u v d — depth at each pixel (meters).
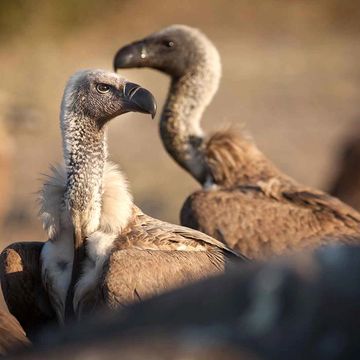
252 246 11.51
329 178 20.78
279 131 31.77
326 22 48.12
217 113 33.41
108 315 4.02
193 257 8.77
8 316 7.38
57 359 3.71
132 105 9.12
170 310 3.81
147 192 23.23
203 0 48.50
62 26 39.78
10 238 19.23
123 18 44.59
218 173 12.71
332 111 34.56
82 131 9.22
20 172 24.00
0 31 37.56
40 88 29.59
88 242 8.84
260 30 46.59
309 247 11.37
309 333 3.64
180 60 13.73
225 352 3.61
